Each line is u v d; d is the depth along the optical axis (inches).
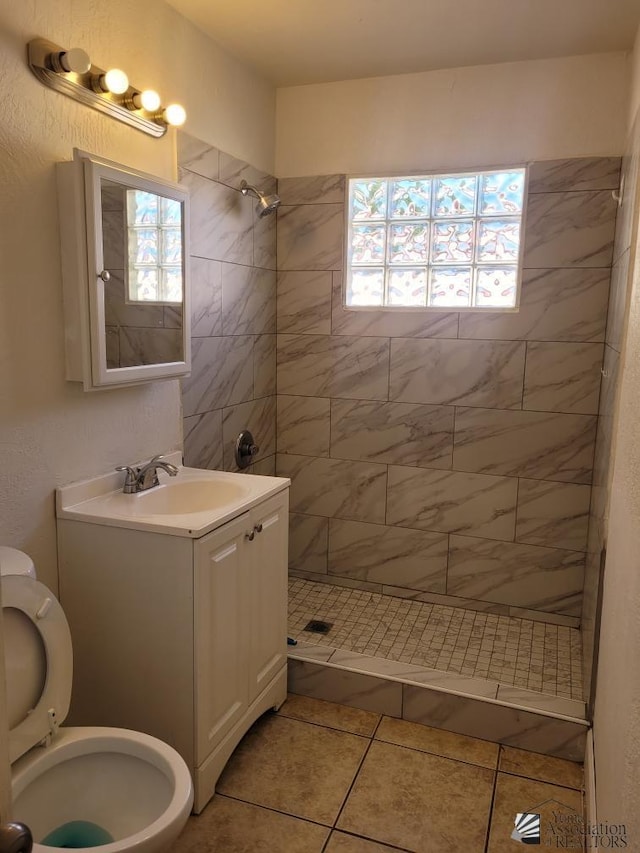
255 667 86.0
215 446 107.0
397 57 104.7
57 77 68.6
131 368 79.0
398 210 116.7
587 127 103.1
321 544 129.0
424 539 121.6
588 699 85.6
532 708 87.0
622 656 53.7
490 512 116.7
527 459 113.3
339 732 90.1
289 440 128.4
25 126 66.4
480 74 107.5
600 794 63.4
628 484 59.7
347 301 121.6
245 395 115.6
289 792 78.2
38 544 72.9
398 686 93.0
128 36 80.7
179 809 53.2
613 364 86.6
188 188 93.3
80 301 71.4
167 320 86.0
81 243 70.4
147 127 83.5
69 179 69.8
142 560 71.6
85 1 73.3
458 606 120.9
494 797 78.1
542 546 114.4
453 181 112.9
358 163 116.4
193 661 71.2
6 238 65.5
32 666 59.6
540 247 107.7
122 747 61.1
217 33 96.7
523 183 108.6
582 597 112.7
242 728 83.0
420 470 120.1
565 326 108.2
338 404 123.9
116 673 75.4
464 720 90.1
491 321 112.0
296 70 110.5
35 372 70.3
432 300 116.9
